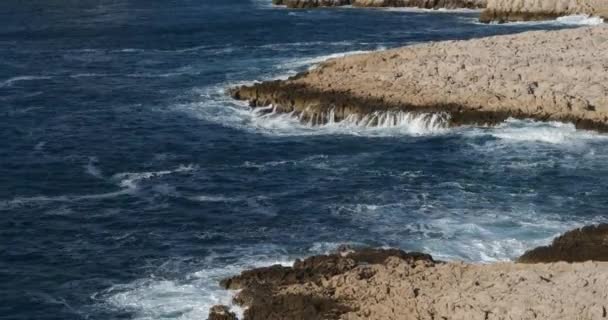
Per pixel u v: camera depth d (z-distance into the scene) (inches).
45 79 3870.6
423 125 2974.9
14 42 4803.2
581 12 5295.3
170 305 1761.8
